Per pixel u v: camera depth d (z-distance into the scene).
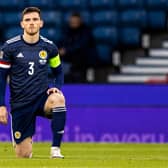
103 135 43.06
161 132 43.22
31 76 27.05
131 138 43.19
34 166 21.97
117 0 57.31
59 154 26.02
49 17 56.06
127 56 55.25
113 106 43.12
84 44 48.72
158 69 54.88
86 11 56.88
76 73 48.12
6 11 57.38
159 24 56.59
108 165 22.53
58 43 50.69
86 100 43.03
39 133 42.72
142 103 43.22
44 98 27.14
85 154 31.69
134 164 23.05
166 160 25.08
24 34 26.98
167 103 43.25
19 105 27.27
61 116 26.11
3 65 26.95
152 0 57.31
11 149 34.69
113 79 53.62
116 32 55.69
